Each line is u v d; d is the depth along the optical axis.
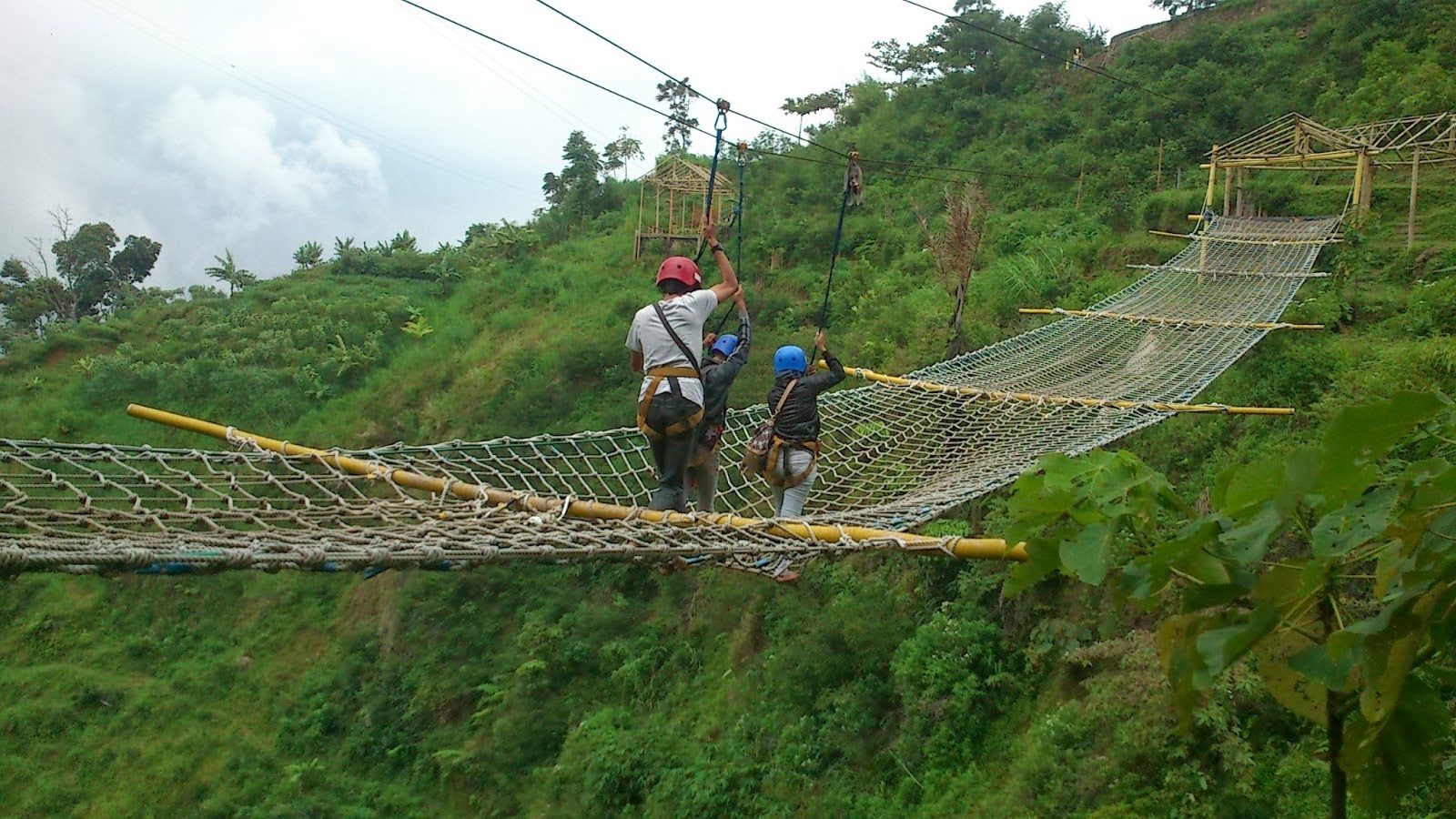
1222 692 9.29
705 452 5.61
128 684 21.78
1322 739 8.77
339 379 31.08
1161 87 32.12
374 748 19.36
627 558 4.20
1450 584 2.00
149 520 3.84
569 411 24.34
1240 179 24.50
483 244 41.31
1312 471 1.97
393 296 35.97
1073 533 2.40
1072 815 9.66
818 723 13.87
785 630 15.62
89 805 19.19
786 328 23.52
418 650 20.72
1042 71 38.53
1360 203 21.42
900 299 21.64
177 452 4.96
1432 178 24.19
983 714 12.19
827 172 33.22
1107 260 23.17
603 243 35.88
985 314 19.66
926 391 10.77
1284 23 35.84
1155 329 15.25
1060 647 11.94
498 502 5.41
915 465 8.41
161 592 23.97
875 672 13.84
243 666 22.12
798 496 6.20
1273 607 2.09
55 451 4.48
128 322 36.44
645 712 16.95
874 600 14.55
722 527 4.94
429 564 3.64
